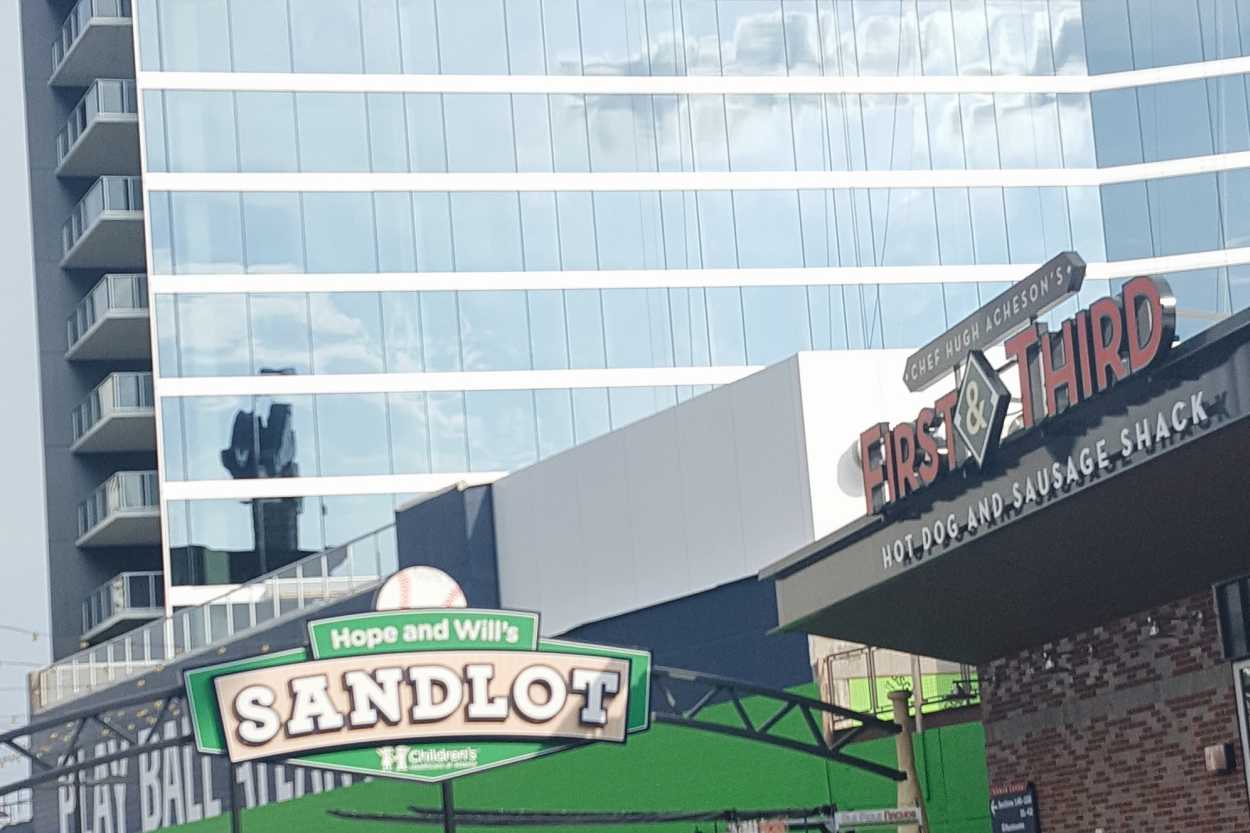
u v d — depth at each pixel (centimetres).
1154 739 2172
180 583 5712
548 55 6119
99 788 5184
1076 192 6400
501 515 3925
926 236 6244
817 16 6306
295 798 4325
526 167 6047
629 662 2559
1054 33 6500
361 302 5909
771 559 3184
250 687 2477
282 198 5916
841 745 2641
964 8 6444
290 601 4578
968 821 2716
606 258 6041
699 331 6041
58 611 6644
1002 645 2436
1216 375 1664
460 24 6084
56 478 6719
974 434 2011
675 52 6191
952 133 6344
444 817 2517
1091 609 2220
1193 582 2080
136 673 5072
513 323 5966
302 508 5800
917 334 6172
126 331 6488
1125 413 1788
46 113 6944
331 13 6016
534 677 2520
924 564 2148
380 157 5981
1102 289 6369
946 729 2770
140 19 5922
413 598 2694
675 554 3409
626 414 5966
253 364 5838
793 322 6100
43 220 6869
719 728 2583
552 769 3553
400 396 5881
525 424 5925
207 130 5906
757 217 6138
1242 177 6425
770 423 3203
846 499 3119
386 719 2481
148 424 6444
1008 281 6281
